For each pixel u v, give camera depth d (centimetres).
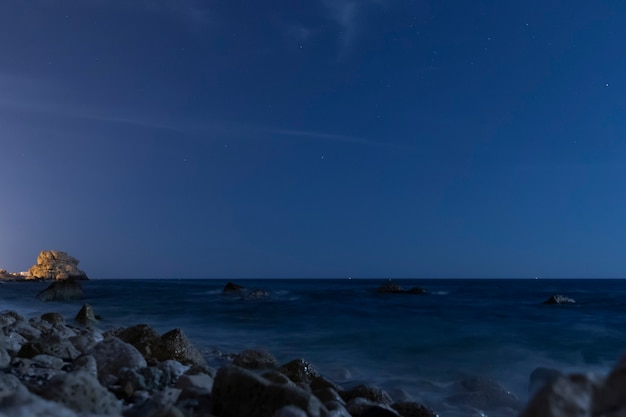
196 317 2262
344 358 1309
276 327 1917
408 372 1139
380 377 1085
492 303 3391
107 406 457
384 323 2044
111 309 2656
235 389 516
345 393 754
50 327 1278
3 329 1062
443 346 1485
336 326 1944
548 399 324
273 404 490
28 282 10012
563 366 1235
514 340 1594
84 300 3325
